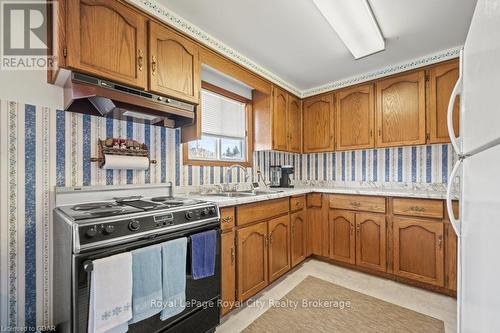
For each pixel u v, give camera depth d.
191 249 1.37
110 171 1.63
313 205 2.84
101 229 1.03
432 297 2.00
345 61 2.44
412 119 2.40
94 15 1.29
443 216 2.03
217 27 1.87
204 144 2.38
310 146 3.17
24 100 1.30
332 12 1.62
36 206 1.33
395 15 1.71
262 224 2.05
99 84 1.32
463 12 1.68
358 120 2.77
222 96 2.53
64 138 1.44
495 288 0.54
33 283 1.31
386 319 1.70
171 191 1.97
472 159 0.78
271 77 2.69
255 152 2.88
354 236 2.52
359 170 3.02
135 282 1.10
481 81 0.65
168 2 1.58
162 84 1.60
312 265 2.69
